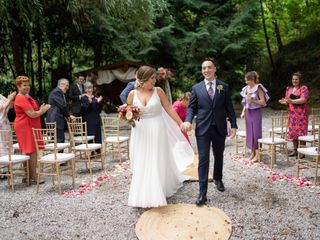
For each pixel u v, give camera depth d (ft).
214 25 51.88
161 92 13.94
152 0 42.68
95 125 23.20
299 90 20.79
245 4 53.42
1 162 16.20
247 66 56.39
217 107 13.66
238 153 23.34
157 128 13.44
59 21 40.96
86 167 20.20
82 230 11.70
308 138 18.99
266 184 16.02
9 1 30.81
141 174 13.25
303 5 66.59
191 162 18.86
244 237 10.89
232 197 14.39
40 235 11.41
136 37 48.93
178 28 53.52
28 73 45.93
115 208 13.57
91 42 46.34
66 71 46.98
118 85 44.52
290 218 12.14
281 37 75.15
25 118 17.29
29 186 17.11
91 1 37.27
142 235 11.08
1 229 11.94
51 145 19.08
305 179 16.51
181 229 11.39
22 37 40.40
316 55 60.80
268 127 35.22
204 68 13.67
